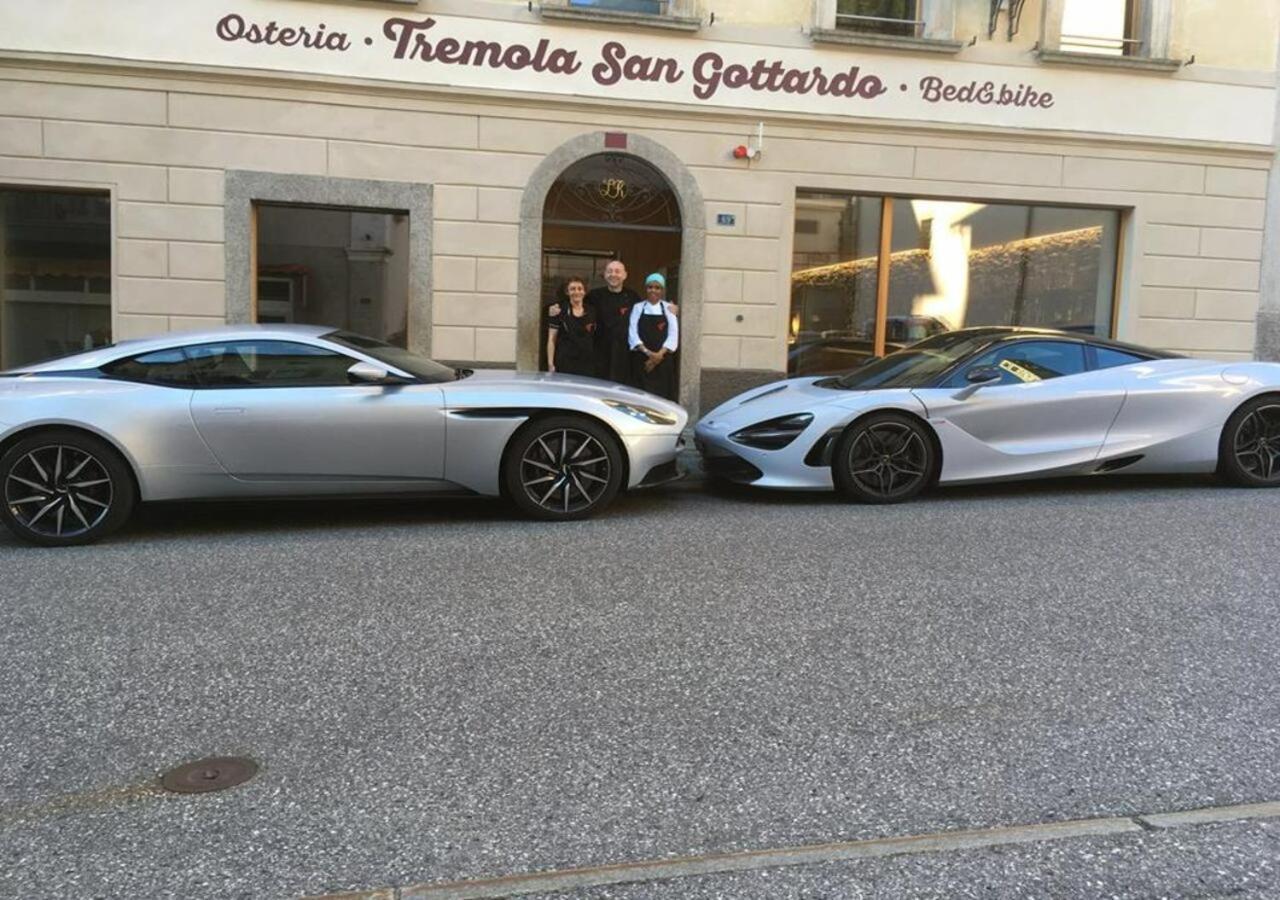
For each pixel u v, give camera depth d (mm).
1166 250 10688
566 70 9547
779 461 6531
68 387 5422
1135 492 6980
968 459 6602
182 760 2785
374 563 4938
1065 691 3271
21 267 9141
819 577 4637
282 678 3377
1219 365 7094
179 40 8930
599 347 8633
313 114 9211
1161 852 2334
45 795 2590
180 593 4402
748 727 3002
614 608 4156
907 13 10297
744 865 2285
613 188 9922
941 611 4113
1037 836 2406
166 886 2191
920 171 10250
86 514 5449
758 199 10023
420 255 9500
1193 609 4129
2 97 8742
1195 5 10492
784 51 9867
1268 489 7059
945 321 10641
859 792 2619
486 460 5852
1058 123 10375
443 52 9328
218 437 5488
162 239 9094
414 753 2832
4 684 3326
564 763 2775
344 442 5637
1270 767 2752
